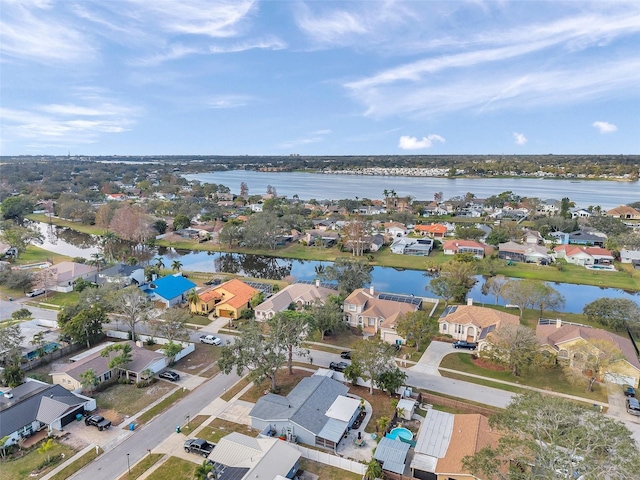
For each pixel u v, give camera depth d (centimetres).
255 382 5422
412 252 14050
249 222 15762
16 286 9450
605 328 7650
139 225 15225
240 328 7106
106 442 4578
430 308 8594
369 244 14188
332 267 9475
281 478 3756
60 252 14312
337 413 4828
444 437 4372
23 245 12962
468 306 7619
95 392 5588
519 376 6006
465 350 6844
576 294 10262
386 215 19900
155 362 6041
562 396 5494
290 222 17512
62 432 4741
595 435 3120
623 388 5616
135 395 5519
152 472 4109
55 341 6900
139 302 7338
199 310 8506
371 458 4306
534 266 12356
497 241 14475
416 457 4116
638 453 3027
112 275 9675
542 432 3431
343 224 17875
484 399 5412
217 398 5466
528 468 3431
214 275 11262
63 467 4178
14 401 5072
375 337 7250
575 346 5844
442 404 5309
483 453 3469
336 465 4253
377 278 11569
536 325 7725
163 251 15025
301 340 6150
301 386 5384
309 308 7594
